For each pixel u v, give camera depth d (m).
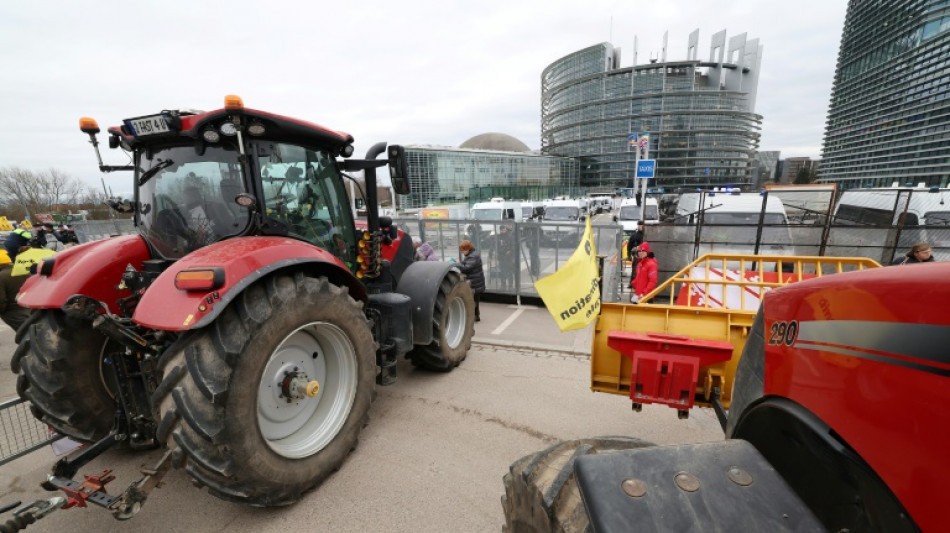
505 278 7.71
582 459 0.92
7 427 3.12
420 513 2.49
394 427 3.40
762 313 1.26
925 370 0.63
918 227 6.92
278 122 2.74
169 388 2.07
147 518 2.47
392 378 3.58
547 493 1.11
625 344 2.49
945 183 35.34
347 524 2.41
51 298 2.50
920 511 0.63
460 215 19.38
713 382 2.44
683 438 3.26
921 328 0.64
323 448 2.68
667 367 2.37
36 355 2.50
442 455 3.04
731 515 0.78
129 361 2.47
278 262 2.38
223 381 2.05
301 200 3.12
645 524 0.77
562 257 7.41
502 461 2.97
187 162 2.81
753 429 1.19
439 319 4.11
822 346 0.90
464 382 4.24
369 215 3.87
